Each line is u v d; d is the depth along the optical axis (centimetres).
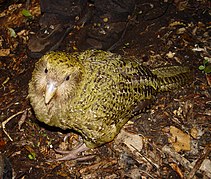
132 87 143
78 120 137
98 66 138
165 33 175
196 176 143
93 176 145
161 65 167
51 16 171
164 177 144
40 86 132
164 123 154
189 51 170
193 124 153
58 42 171
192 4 184
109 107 138
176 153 148
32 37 171
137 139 151
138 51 171
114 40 169
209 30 175
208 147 148
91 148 149
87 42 169
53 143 151
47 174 145
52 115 137
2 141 151
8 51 173
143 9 181
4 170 140
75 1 171
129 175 144
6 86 164
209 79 163
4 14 184
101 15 169
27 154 148
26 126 154
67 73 126
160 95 160
